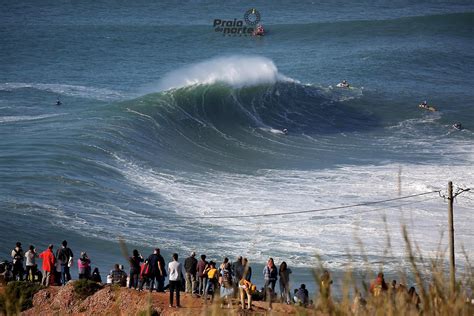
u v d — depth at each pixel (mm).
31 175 148500
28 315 72375
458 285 21016
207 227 132750
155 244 124250
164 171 166625
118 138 180250
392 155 186375
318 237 127250
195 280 80688
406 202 146000
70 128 185625
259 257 119500
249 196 149875
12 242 120250
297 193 152000
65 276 95000
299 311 21391
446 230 128750
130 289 74125
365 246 120688
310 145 197750
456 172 168125
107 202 141750
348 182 160000
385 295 20781
